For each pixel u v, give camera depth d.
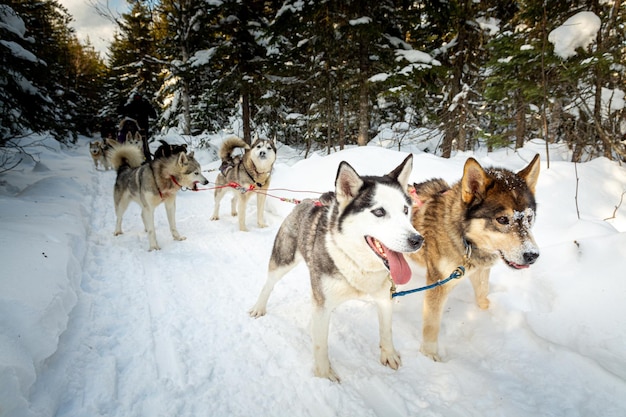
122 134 10.95
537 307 2.80
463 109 9.29
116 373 2.33
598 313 2.55
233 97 15.34
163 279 3.81
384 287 2.38
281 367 2.47
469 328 2.81
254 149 5.52
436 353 2.56
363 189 2.22
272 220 6.16
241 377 2.38
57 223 4.54
